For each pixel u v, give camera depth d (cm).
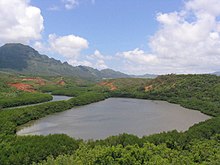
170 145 6059
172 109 13925
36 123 9831
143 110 13425
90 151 4903
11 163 4822
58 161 4278
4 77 19762
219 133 7388
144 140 6016
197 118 11362
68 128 9031
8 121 8381
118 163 4541
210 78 19138
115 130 8831
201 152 5178
